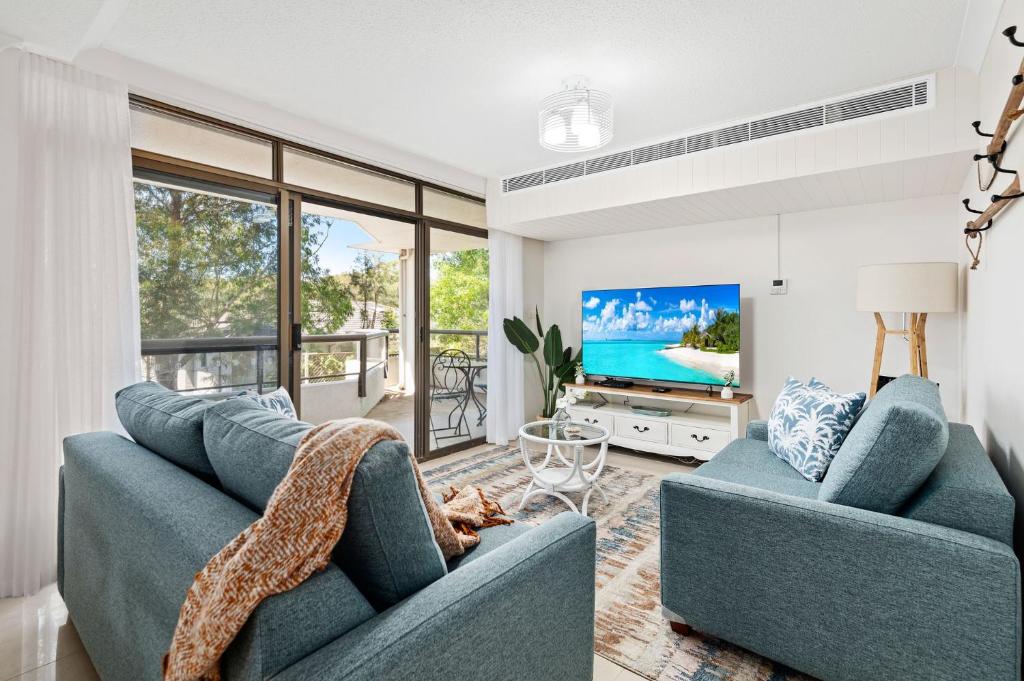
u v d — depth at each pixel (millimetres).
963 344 3125
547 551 1199
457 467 3998
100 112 2330
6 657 1748
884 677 1421
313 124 3207
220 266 2898
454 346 4477
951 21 2152
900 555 1391
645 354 4484
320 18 2133
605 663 1706
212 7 2053
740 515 1644
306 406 3951
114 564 1316
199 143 2795
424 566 1046
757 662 1710
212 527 1038
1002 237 1901
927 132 2625
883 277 2885
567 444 2812
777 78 2658
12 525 2131
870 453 1503
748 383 4168
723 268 4277
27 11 1912
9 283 2102
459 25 2182
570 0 2010
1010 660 1269
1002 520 1360
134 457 1525
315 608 850
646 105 2986
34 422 2156
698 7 2051
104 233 2334
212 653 785
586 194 3891
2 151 2084
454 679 958
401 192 3924
